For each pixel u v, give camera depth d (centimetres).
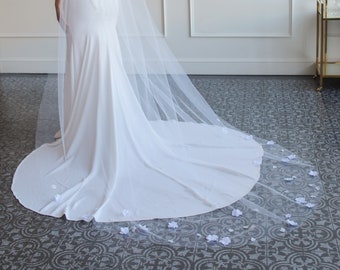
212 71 548
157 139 348
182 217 286
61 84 340
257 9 522
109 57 332
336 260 246
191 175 325
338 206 292
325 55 490
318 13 494
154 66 366
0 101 488
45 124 385
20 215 296
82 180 323
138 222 283
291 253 253
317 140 379
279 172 332
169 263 250
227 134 381
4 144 392
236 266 245
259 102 462
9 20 559
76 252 261
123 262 252
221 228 276
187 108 394
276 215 285
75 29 330
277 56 535
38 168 341
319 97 468
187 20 534
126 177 323
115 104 330
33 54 569
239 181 320
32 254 261
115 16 338
